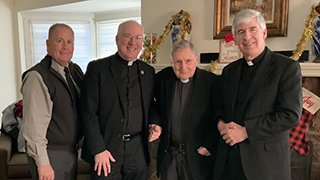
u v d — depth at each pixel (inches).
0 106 134.4
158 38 98.8
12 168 89.7
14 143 100.4
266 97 49.6
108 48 143.6
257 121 49.2
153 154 98.2
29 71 54.6
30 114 52.6
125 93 61.7
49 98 54.9
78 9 136.0
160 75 67.1
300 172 75.1
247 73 53.1
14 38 142.9
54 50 57.6
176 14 91.7
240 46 51.5
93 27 146.1
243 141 51.9
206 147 59.6
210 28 89.4
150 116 65.3
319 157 75.0
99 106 60.7
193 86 61.5
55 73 57.0
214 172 58.1
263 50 52.2
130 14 134.0
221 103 58.3
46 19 144.7
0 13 133.6
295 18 76.4
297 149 74.0
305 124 73.4
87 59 148.1
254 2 80.5
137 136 63.9
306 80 74.2
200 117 60.4
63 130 57.7
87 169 91.5
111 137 60.6
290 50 75.8
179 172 62.6
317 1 73.2
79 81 66.1
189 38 91.1
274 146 50.7
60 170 58.6
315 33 68.5
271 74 49.9
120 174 64.8
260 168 50.4
